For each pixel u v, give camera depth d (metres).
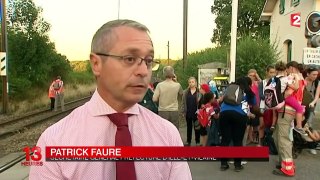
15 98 26.53
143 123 1.78
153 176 1.72
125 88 1.66
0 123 15.26
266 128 8.28
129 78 1.65
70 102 28.97
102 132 1.70
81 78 46.31
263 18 26.23
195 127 9.41
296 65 7.00
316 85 9.11
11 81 26.39
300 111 6.72
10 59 29.62
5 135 12.72
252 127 9.34
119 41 1.65
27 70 30.78
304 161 7.90
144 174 1.70
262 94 8.84
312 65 10.56
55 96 21.80
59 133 1.69
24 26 32.22
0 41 21.84
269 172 7.04
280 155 6.94
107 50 1.66
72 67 44.72
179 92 8.14
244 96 7.09
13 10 32.34
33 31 31.55
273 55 17.80
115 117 1.71
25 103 25.31
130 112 1.75
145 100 7.30
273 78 6.94
